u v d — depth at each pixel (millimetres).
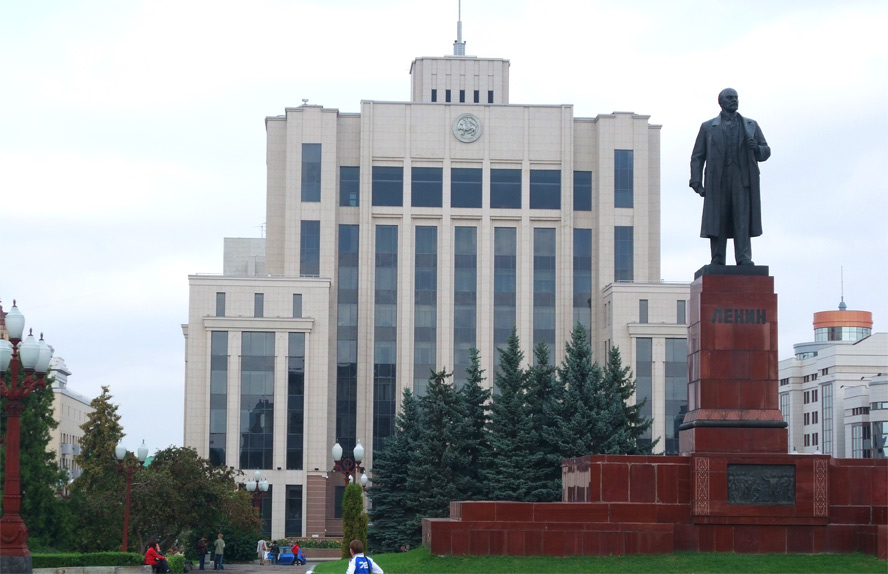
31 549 58188
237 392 100250
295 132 107312
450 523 36094
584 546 35688
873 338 149625
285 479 99750
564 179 108750
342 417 105938
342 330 107062
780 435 35719
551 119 109438
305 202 106875
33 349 35000
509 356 74125
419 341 107250
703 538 35281
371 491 78438
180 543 78250
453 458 74875
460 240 108562
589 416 70375
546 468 71312
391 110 108750
